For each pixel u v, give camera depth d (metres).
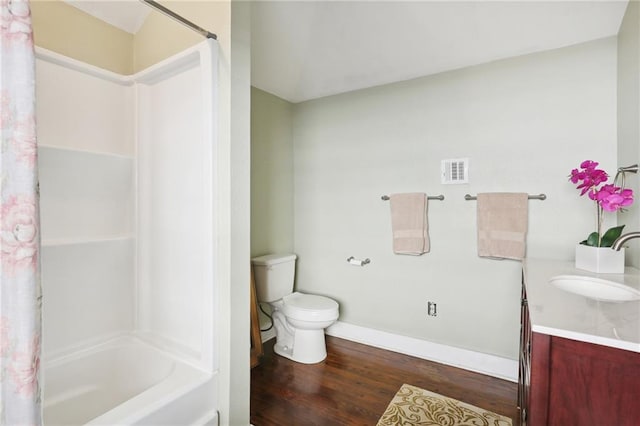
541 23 1.83
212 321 1.41
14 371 0.73
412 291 2.61
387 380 2.22
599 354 0.80
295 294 2.85
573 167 2.04
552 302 1.08
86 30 1.69
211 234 1.41
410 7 1.71
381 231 2.75
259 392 2.06
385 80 2.65
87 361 1.58
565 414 0.84
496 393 2.06
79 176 1.63
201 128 1.52
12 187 0.73
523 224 2.15
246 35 1.48
